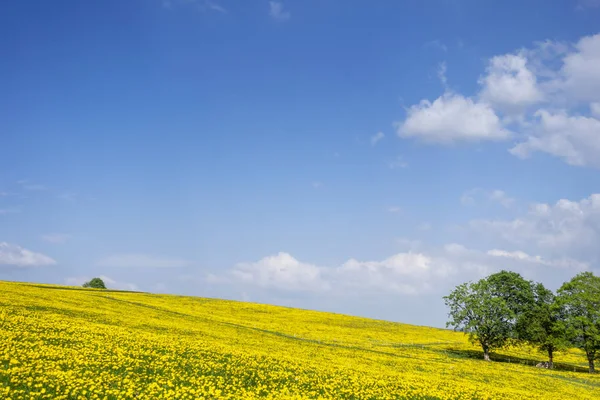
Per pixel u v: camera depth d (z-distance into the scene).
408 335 94.25
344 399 24.03
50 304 49.91
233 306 100.75
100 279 160.38
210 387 21.08
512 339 75.88
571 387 48.31
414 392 28.64
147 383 21.06
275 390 23.53
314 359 39.91
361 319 114.00
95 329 34.97
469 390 33.16
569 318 72.88
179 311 74.25
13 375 18.42
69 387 18.17
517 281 76.94
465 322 74.44
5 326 29.47
